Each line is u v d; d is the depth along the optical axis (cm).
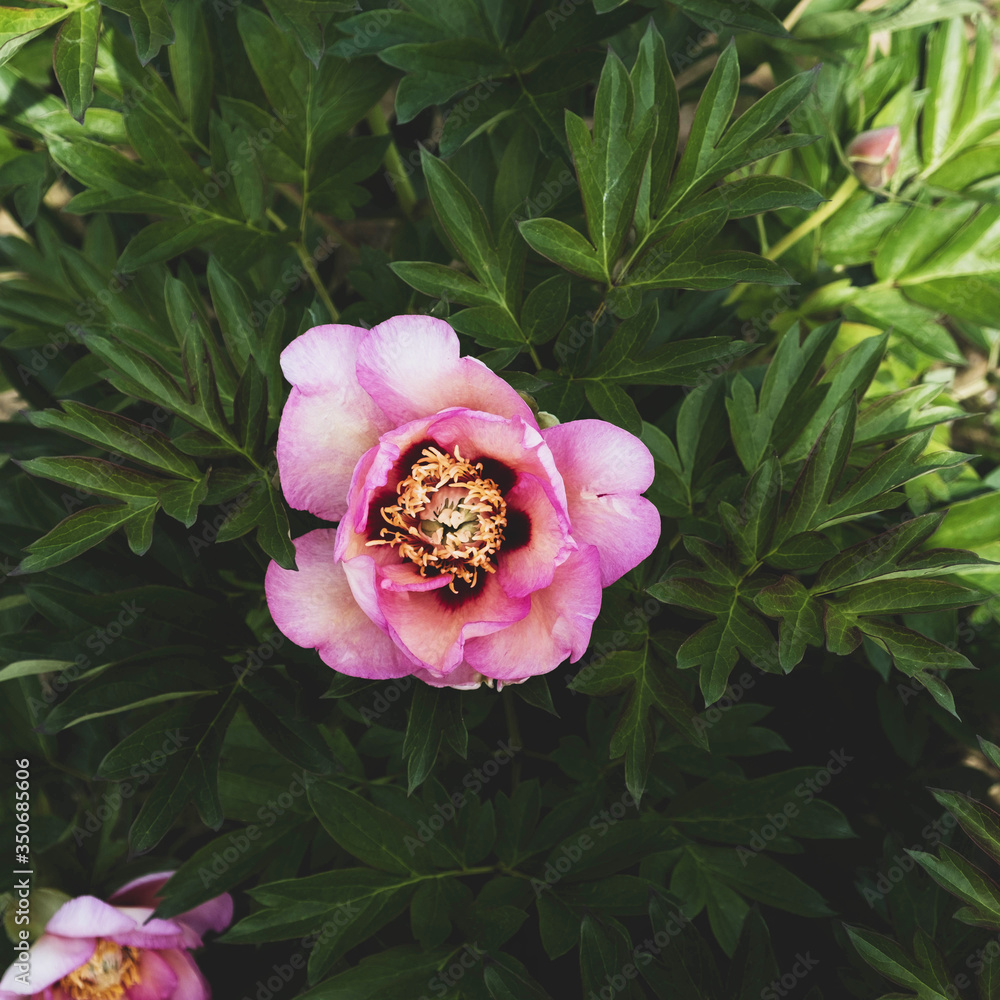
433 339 37
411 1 52
